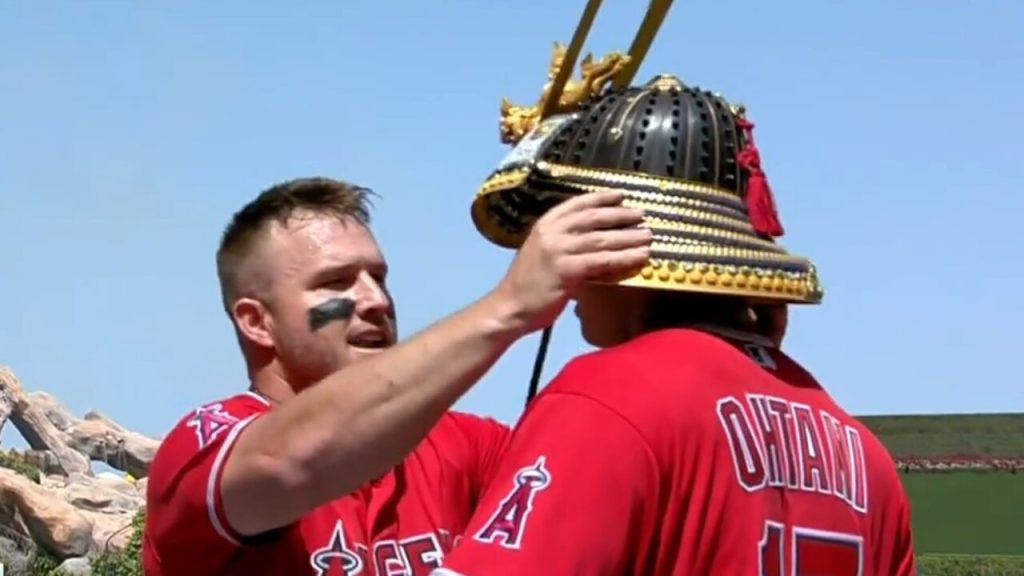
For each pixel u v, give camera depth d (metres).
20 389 81.94
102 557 53.03
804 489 3.86
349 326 4.65
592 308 4.13
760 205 4.00
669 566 3.64
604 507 3.55
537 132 4.21
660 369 3.76
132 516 64.25
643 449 3.61
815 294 4.09
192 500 4.10
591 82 4.50
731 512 3.70
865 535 4.01
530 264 3.77
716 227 3.91
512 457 3.72
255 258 4.71
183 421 4.36
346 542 4.51
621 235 3.78
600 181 3.99
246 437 3.99
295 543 4.41
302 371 4.68
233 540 4.14
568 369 3.85
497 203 4.46
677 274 3.81
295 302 4.65
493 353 3.76
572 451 3.60
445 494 4.83
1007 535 17.25
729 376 3.84
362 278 4.71
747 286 3.87
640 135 4.00
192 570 4.25
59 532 56.97
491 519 3.59
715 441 3.71
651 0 4.45
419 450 4.89
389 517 4.67
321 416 3.83
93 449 83.75
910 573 4.26
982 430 17.59
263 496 3.96
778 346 4.21
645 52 4.50
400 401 3.78
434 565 4.64
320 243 4.67
